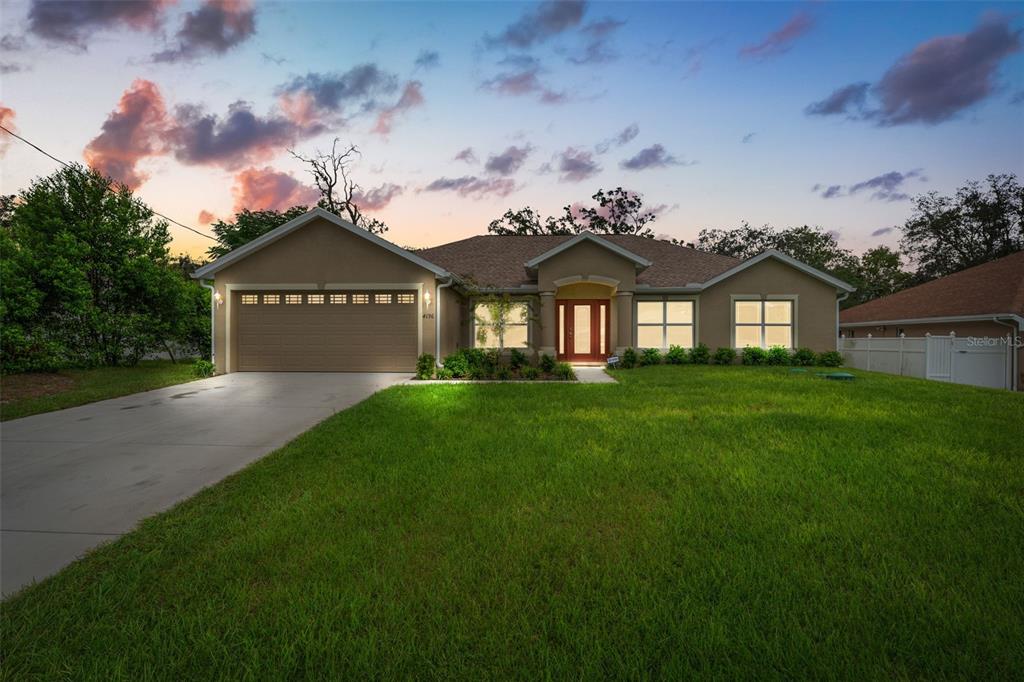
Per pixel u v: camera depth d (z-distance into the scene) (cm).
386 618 238
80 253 1546
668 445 562
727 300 1739
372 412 781
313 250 1411
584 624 232
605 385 1105
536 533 334
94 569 297
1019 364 1414
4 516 387
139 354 1722
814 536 326
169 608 253
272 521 360
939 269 3419
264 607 248
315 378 1276
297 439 620
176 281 1784
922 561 292
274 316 1424
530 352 1712
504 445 566
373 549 312
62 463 533
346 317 1420
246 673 201
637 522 353
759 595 254
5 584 283
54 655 216
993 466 474
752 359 1673
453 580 273
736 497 397
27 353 1269
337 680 198
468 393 989
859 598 252
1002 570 282
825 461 493
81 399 919
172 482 469
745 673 200
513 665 208
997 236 3234
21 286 1405
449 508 380
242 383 1182
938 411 762
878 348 1641
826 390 1002
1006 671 201
